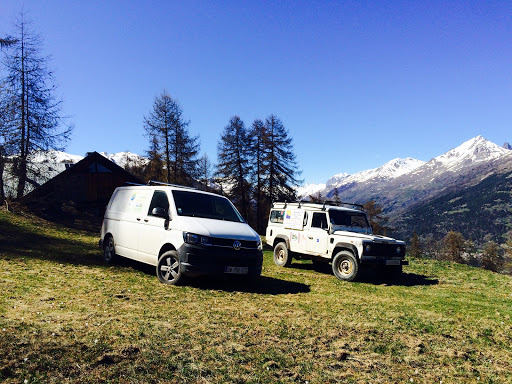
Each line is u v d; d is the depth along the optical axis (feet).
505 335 16.90
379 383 11.01
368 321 17.87
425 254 336.90
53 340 11.69
